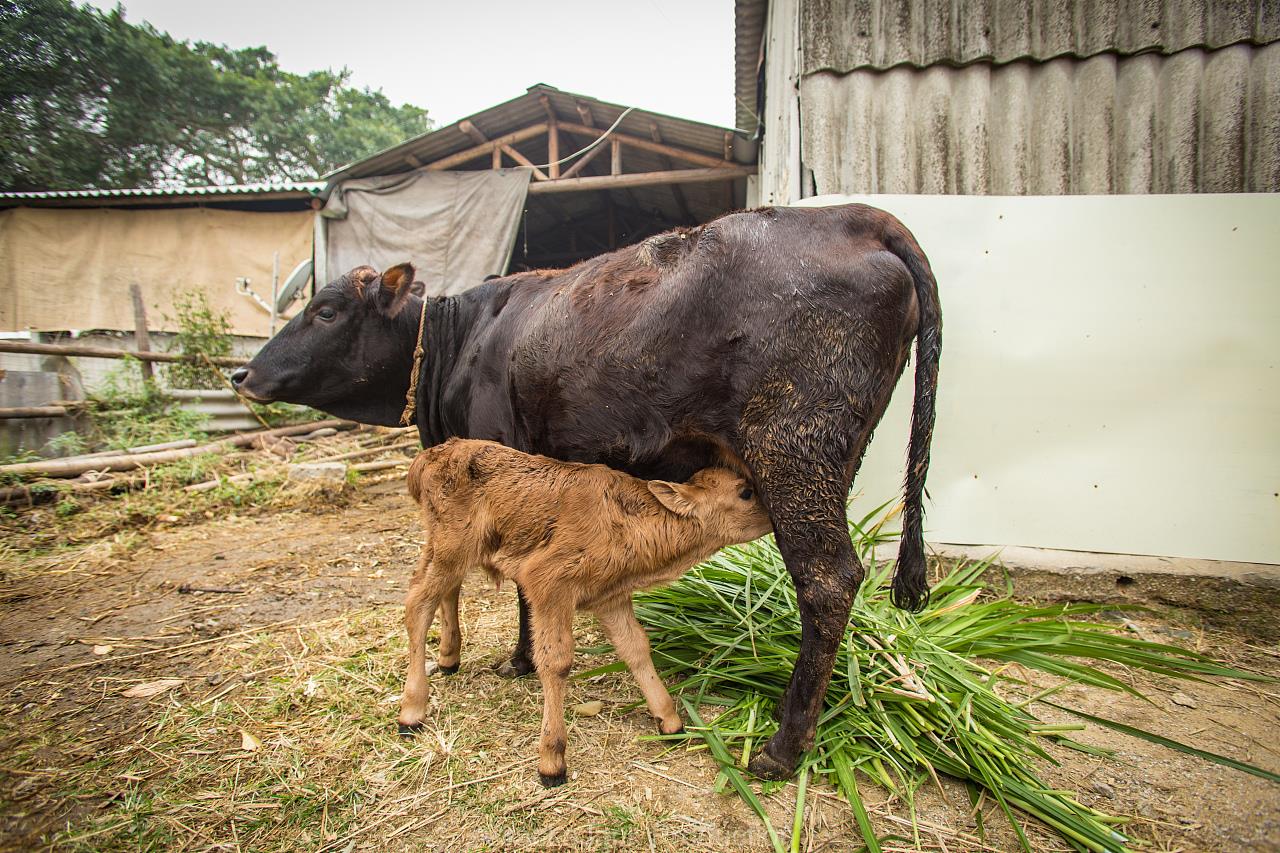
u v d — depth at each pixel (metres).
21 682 2.87
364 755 2.35
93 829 2.00
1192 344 3.62
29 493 5.59
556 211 13.73
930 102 4.04
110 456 6.37
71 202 10.37
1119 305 3.67
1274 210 3.55
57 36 21.25
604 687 2.81
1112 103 3.96
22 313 10.63
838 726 2.41
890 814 2.07
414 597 2.54
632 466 2.55
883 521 3.49
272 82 29.20
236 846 1.94
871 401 2.19
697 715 2.44
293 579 4.18
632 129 10.01
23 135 21.12
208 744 2.42
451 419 3.24
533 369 2.64
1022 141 4.00
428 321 3.30
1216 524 3.62
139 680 2.88
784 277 2.22
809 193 4.27
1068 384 3.72
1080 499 3.73
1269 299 3.55
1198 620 3.39
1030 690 2.76
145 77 23.36
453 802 2.12
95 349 7.54
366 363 3.38
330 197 9.98
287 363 3.37
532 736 2.46
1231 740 2.44
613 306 2.46
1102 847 1.90
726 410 2.31
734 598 3.05
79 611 3.68
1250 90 3.88
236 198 10.05
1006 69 4.02
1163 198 3.63
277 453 7.66
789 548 2.22
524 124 9.99
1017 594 3.66
